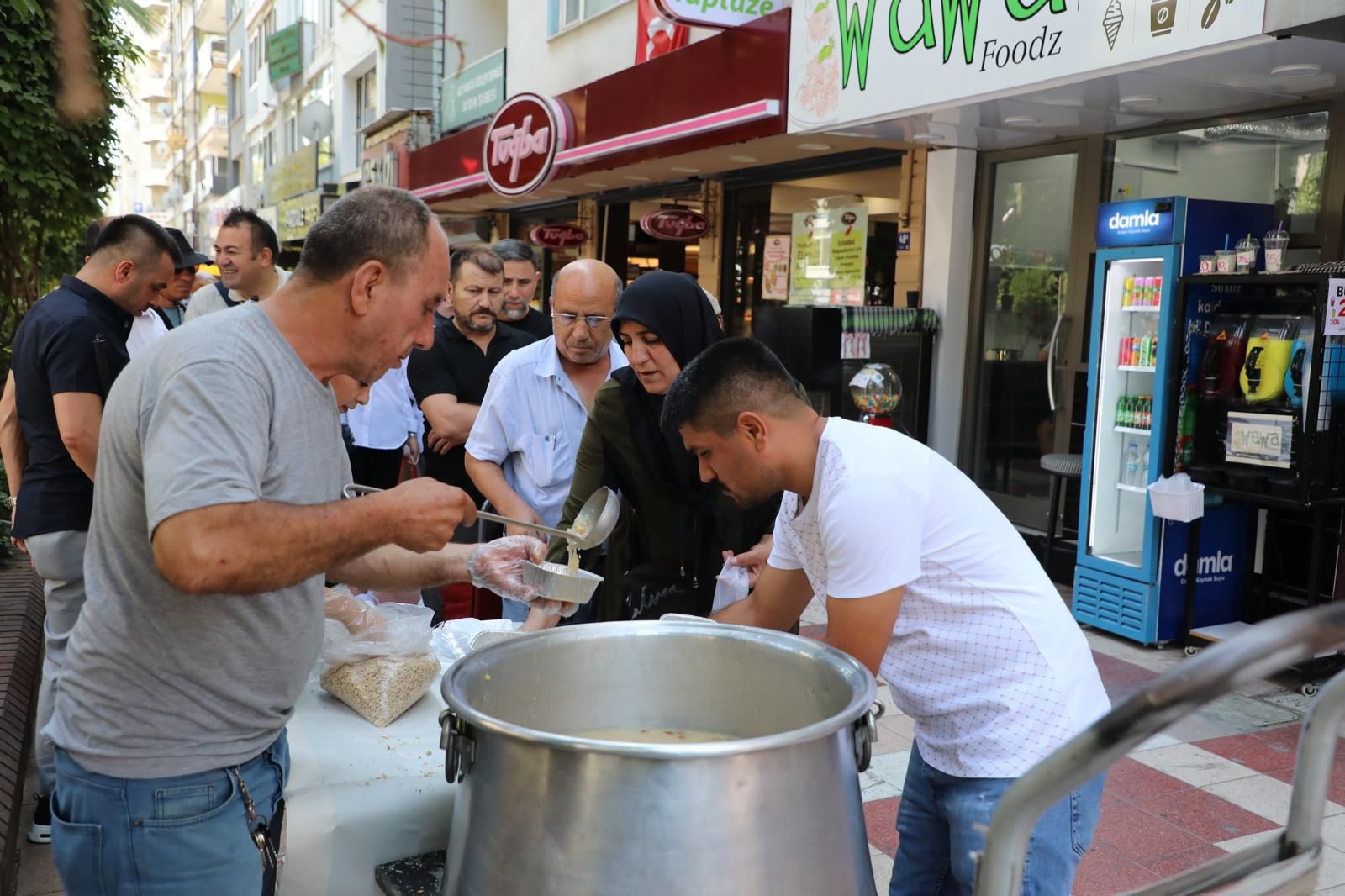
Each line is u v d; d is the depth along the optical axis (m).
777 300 7.64
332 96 15.84
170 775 1.39
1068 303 5.55
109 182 5.38
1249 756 3.41
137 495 1.33
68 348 2.69
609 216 9.67
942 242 6.02
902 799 1.87
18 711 2.91
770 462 1.55
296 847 1.53
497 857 1.14
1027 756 1.52
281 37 18.16
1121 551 4.91
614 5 8.75
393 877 1.52
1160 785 3.19
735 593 2.34
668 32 7.60
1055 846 1.51
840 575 1.48
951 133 5.39
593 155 7.07
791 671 1.47
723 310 8.08
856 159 6.56
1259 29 3.35
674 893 1.06
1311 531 4.44
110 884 1.41
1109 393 4.78
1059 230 5.62
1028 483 5.90
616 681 1.55
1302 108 4.42
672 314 2.21
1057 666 1.54
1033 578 1.59
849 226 6.98
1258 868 0.96
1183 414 4.37
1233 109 4.65
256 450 1.30
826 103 5.27
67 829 1.42
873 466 1.47
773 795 1.10
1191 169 4.95
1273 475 4.06
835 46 5.16
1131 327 4.74
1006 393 5.97
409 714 1.84
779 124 5.60
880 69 4.91
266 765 1.49
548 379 2.91
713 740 1.51
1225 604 4.63
